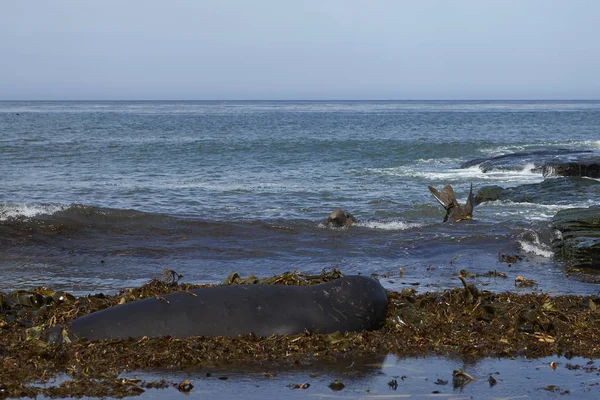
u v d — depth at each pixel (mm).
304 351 9000
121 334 9117
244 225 20625
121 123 105125
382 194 29547
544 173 36594
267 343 9078
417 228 20531
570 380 8211
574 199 26531
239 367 8484
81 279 14383
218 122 111438
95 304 10781
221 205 25984
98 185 31906
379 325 9992
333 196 28828
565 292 13445
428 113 177375
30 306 11117
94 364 8414
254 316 9422
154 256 16906
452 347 9422
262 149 51844
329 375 8281
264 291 9781
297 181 34219
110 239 18719
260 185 32406
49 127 89938
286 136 71625
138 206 25359
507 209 25141
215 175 36750
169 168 40188
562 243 17453
